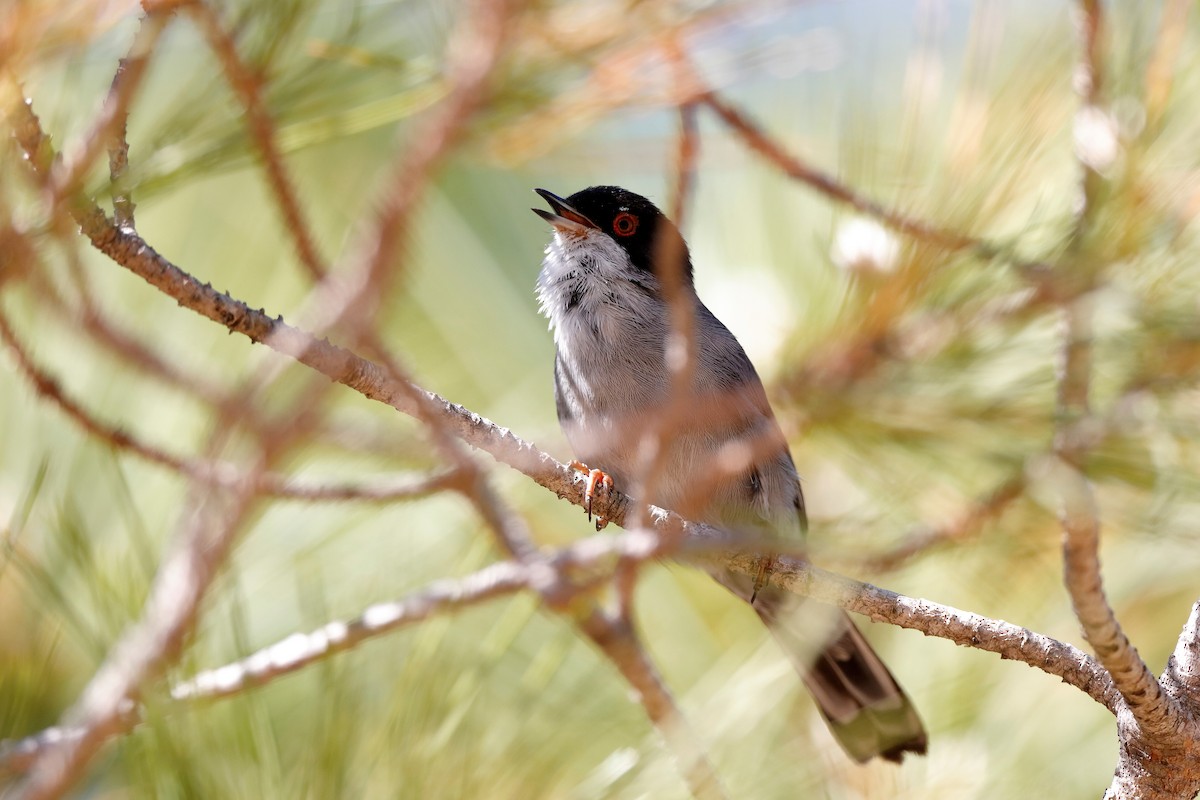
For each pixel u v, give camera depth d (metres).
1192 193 4.98
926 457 5.46
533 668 6.56
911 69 6.44
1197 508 4.76
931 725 7.22
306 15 5.08
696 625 8.05
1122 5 5.75
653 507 6.54
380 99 5.54
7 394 7.00
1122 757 5.50
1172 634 7.56
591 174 5.97
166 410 7.00
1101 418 4.62
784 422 5.81
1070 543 4.82
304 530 7.33
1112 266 4.83
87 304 4.31
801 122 8.11
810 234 7.64
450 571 7.42
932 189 5.61
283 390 4.15
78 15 4.43
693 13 4.92
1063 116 5.78
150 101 6.33
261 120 5.00
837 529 4.88
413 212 3.75
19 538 5.90
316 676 6.37
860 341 5.40
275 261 8.71
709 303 8.33
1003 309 5.13
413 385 4.80
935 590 7.10
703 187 8.76
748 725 6.54
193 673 5.20
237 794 5.09
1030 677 7.19
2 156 4.27
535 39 4.82
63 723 5.66
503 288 9.24
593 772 6.12
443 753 5.62
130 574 5.62
